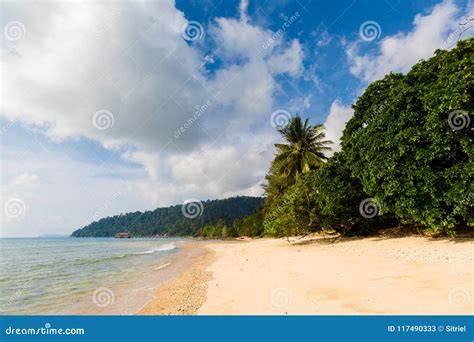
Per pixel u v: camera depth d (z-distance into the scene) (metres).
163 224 198.62
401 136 14.31
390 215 20.27
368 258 13.32
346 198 20.42
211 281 12.95
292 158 38.75
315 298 7.94
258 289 9.85
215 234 126.00
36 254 37.66
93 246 59.91
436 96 12.91
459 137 12.66
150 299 10.84
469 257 10.30
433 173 13.60
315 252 18.42
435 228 13.95
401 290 7.64
